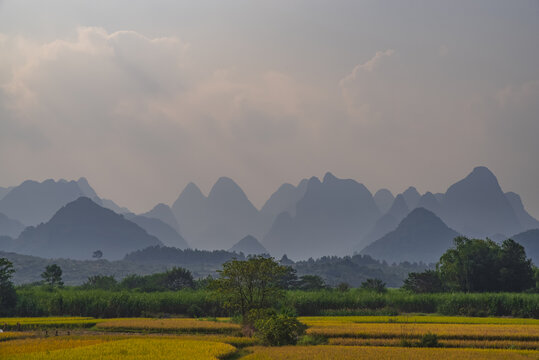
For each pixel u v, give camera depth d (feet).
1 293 245.24
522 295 251.39
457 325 190.39
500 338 155.74
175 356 120.47
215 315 250.37
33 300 250.78
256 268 167.84
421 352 129.59
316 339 157.58
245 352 135.95
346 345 149.28
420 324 195.21
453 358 120.47
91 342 146.72
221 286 169.27
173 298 257.96
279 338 147.74
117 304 246.06
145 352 125.70
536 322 206.59
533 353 131.23
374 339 155.43
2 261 251.19
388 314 252.83
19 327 189.06
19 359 116.26
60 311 246.68
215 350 129.29
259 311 160.66
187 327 185.16
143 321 212.02
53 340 152.46
